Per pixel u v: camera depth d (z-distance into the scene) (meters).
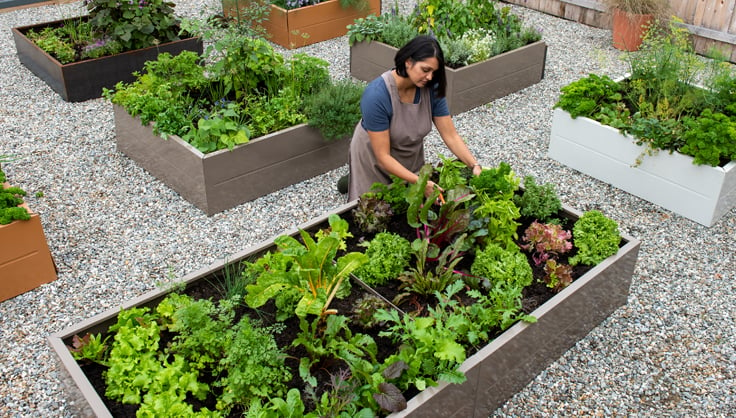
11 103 6.45
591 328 3.82
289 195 5.12
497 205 3.65
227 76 5.51
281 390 2.88
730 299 4.08
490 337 3.22
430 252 3.62
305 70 5.78
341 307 3.39
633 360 3.62
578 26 8.77
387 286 3.58
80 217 4.78
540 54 6.94
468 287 3.52
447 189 3.88
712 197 4.66
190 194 4.94
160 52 6.91
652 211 4.99
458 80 6.22
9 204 3.94
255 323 3.17
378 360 3.10
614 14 7.79
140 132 5.19
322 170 5.40
